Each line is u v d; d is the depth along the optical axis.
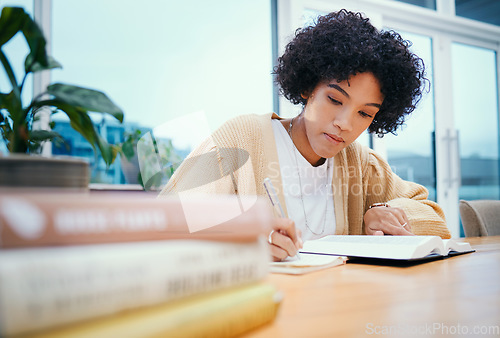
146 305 0.23
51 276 0.20
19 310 0.19
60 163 0.30
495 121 3.61
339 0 2.89
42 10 2.03
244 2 2.54
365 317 0.36
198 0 2.41
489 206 1.57
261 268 0.32
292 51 1.01
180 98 2.36
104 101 0.35
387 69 0.87
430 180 3.25
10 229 0.20
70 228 0.22
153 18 2.29
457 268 0.62
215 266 0.28
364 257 0.68
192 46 2.39
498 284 0.50
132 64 2.24
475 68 3.57
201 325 0.25
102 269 0.22
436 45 3.36
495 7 3.62
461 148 3.42
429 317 0.36
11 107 0.37
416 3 3.23
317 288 0.48
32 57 0.37
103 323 0.22
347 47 0.86
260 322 0.32
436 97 3.33
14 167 0.29
